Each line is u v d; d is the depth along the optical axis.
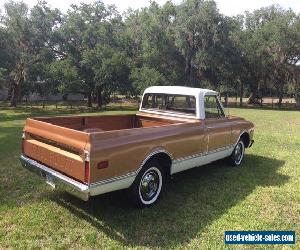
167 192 5.99
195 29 37.75
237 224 4.83
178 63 39.16
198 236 4.48
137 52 38.12
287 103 47.94
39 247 4.11
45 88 33.97
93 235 4.40
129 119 7.29
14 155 8.70
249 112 29.06
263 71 42.19
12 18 31.02
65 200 5.51
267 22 44.72
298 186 6.47
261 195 5.95
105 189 4.54
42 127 5.20
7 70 28.70
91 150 4.31
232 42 40.38
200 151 6.32
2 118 21.05
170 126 5.58
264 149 9.91
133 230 4.57
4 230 4.50
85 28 34.31
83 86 33.00
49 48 33.72
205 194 5.93
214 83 42.69
